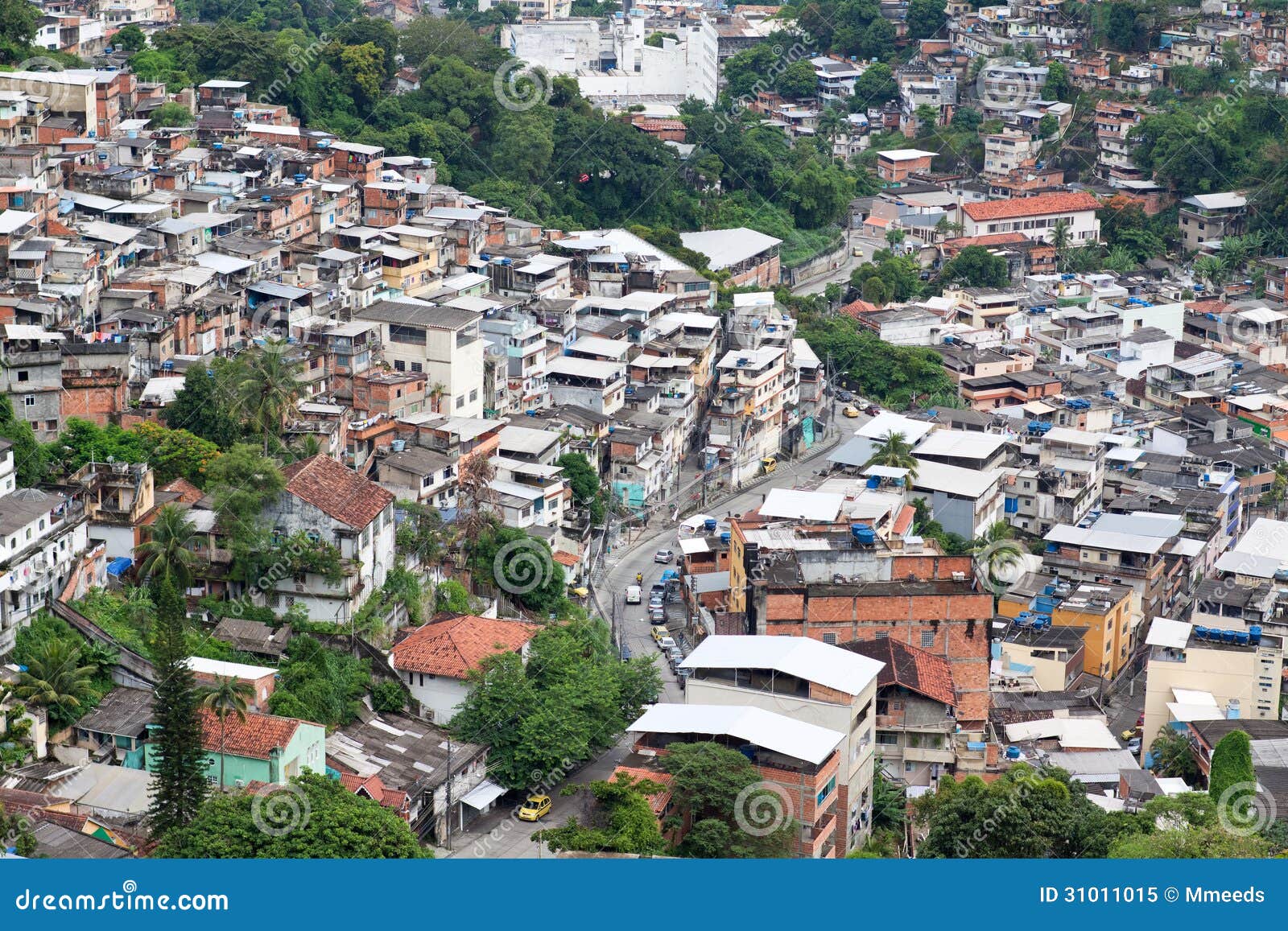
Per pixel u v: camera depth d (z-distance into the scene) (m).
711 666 138.38
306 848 114.25
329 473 155.62
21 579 132.62
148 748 126.75
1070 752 164.12
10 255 190.50
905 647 150.00
